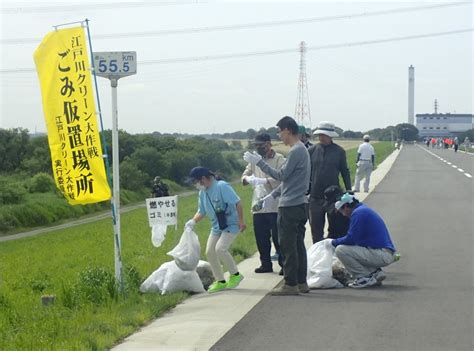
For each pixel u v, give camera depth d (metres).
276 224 11.12
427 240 14.55
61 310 9.23
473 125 176.25
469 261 11.96
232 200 9.98
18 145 61.56
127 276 10.31
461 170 42.38
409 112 177.25
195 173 10.01
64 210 44.19
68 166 9.20
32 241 30.00
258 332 7.63
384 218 18.61
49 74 9.17
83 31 9.12
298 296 9.45
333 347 6.96
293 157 9.28
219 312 8.65
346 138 125.38
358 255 9.88
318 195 11.16
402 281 10.32
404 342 7.06
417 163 52.25
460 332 7.39
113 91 9.57
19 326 8.59
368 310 8.49
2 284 13.94
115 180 9.70
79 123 9.13
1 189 43.72
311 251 10.16
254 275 11.20
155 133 74.31
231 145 81.00
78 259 17.45
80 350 6.97
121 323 8.10
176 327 8.01
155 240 10.77
